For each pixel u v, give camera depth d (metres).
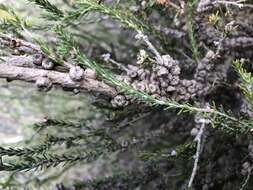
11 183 0.19
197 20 0.15
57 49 0.12
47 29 0.15
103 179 0.16
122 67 0.13
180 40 0.17
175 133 0.18
